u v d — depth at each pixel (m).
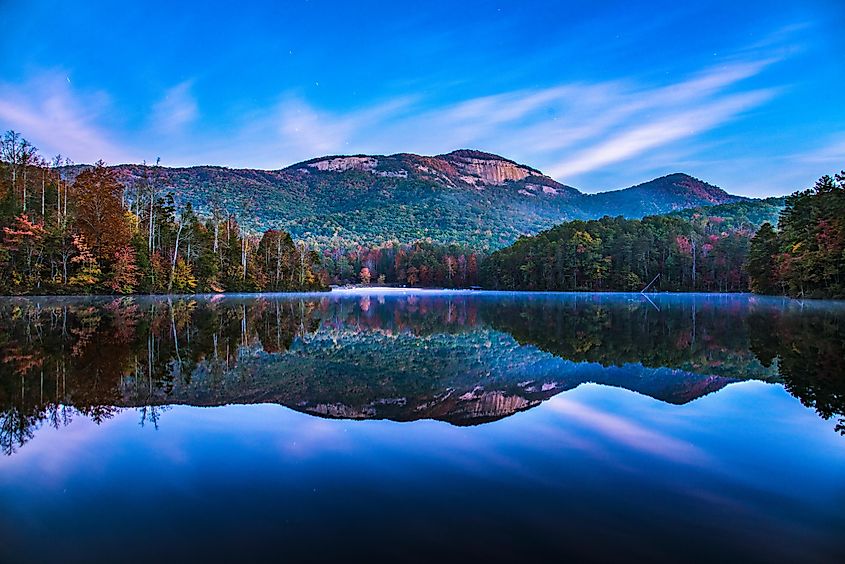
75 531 4.73
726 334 21.75
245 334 21.17
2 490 5.62
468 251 152.75
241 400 9.98
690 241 105.38
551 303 54.62
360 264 162.38
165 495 5.51
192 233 70.94
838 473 6.25
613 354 16.47
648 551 4.44
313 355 16.05
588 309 42.62
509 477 6.07
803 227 57.34
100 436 7.57
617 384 11.78
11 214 49.00
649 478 6.07
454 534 4.70
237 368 13.43
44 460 6.55
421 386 11.52
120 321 24.88
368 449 7.09
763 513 5.18
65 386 10.85
